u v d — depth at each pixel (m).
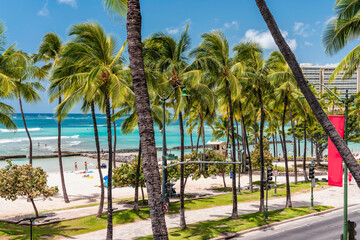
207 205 34.81
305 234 23.95
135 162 33.09
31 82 36.09
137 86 10.06
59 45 35.97
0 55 26.41
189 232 24.25
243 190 44.84
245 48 26.89
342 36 14.77
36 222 26.92
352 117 64.19
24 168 26.27
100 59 21.78
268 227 26.06
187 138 153.75
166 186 21.41
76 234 24.23
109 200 21.88
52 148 100.25
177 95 24.44
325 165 69.81
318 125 65.06
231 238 23.20
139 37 10.15
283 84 35.09
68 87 23.88
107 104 22.53
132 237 23.64
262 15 11.66
